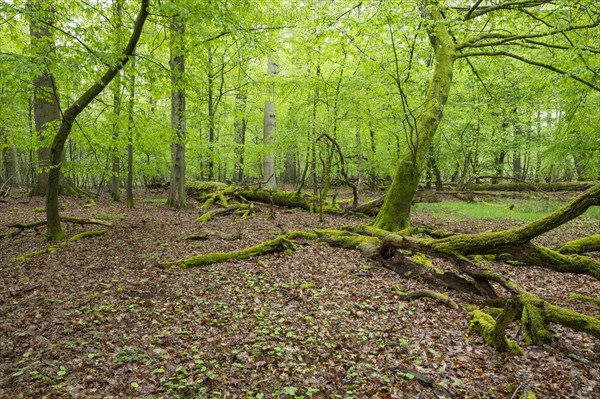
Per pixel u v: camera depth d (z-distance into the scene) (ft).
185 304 20.58
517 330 16.30
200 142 57.98
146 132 37.27
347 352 15.30
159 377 13.65
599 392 11.82
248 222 44.70
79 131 34.32
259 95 62.44
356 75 48.78
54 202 34.30
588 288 21.77
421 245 23.79
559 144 48.85
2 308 19.71
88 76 27.84
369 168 78.95
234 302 20.81
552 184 72.90
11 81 28.07
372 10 31.99
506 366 13.67
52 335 16.80
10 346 15.74
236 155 89.30
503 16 37.93
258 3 44.86
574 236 34.96
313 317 18.72
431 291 20.42
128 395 12.55
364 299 20.93
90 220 38.81
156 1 29.73
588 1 30.48
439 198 70.69
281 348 15.66
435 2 34.42
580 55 34.04
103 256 29.68
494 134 71.67
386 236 26.45
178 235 37.17
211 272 25.89
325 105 54.75
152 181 106.11
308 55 46.01
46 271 25.98
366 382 13.11
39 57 24.58
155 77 32.71
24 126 69.82
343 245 31.71
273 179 69.00
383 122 53.78
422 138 33.32
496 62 42.65
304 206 54.49
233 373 13.93
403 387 12.69
